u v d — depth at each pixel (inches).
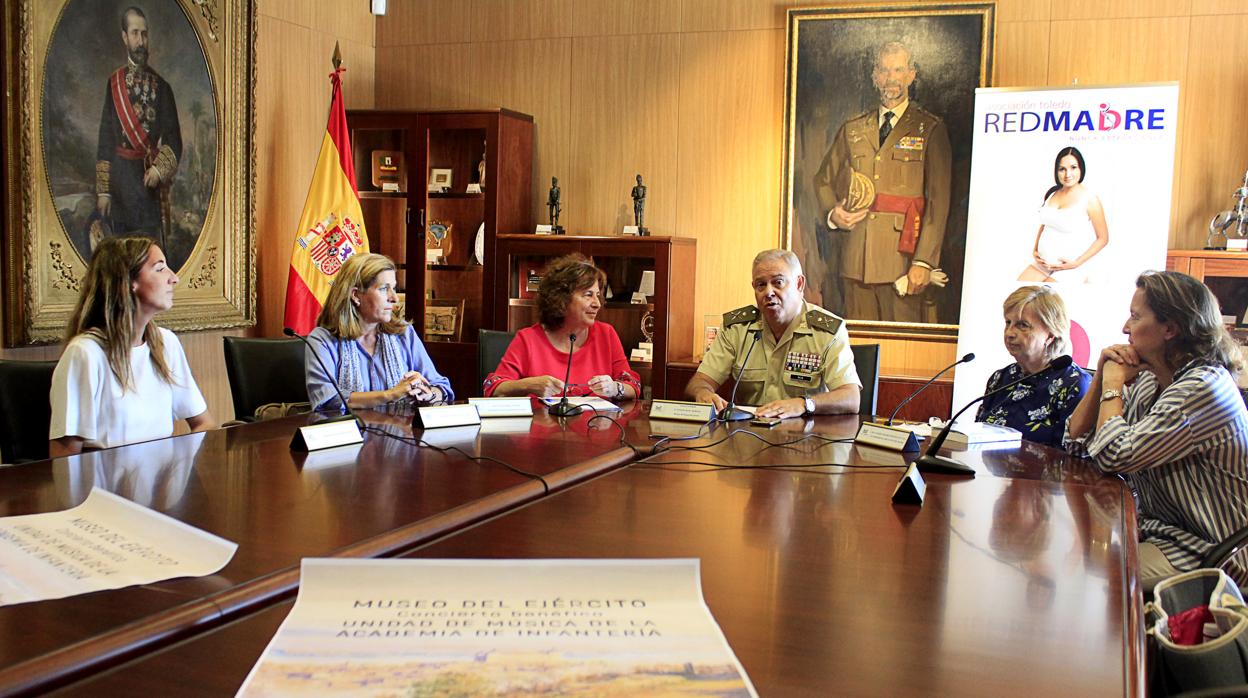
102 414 114.4
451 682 33.3
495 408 120.8
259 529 63.4
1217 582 70.2
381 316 136.9
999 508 77.5
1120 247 178.1
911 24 201.8
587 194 230.5
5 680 38.9
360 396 128.1
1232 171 188.9
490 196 218.7
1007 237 183.8
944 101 201.2
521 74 233.8
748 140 217.6
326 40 232.2
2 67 160.1
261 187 217.2
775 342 148.5
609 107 227.3
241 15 203.0
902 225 205.6
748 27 215.8
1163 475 97.7
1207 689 55.1
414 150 223.3
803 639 46.2
